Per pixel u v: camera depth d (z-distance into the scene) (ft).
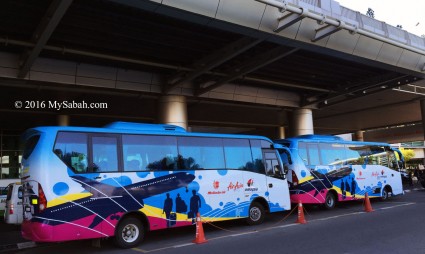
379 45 60.29
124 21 44.42
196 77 64.59
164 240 35.27
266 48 57.11
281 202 44.45
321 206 55.72
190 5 39.45
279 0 43.98
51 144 29.53
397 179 66.13
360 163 59.52
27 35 46.55
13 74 53.06
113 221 31.27
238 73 61.05
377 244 28.91
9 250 34.76
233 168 40.65
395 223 38.65
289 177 50.85
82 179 30.25
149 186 33.88
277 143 53.42
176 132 37.24
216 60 55.16
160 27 46.83
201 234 33.27
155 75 66.49
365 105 112.16
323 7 50.21
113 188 31.71
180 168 36.42
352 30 52.11
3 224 54.65
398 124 153.99
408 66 68.23
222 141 40.60
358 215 46.19
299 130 92.27
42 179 28.63
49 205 28.37
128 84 63.77
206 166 38.52
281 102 87.92
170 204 34.94
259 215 42.39
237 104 84.28
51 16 37.01
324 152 54.70
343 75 76.38
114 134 32.99
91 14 42.01
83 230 29.66
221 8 41.42
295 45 52.19
